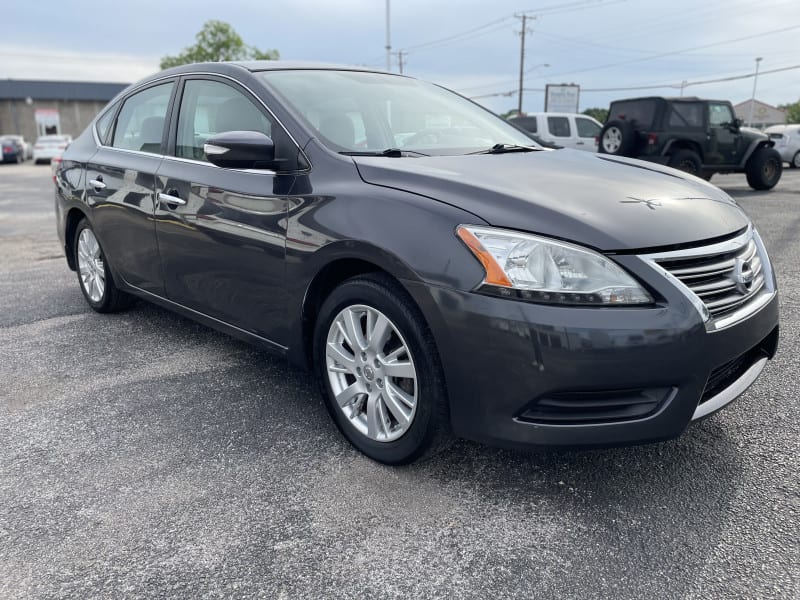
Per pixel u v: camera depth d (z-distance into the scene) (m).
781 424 2.71
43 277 5.70
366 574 1.88
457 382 2.13
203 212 3.04
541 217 2.10
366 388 2.48
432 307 2.12
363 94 3.22
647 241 2.07
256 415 2.90
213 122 3.18
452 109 3.49
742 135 12.22
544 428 2.05
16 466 2.49
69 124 50.78
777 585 1.80
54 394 3.15
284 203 2.65
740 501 2.19
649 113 11.76
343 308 2.48
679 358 2.00
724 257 2.23
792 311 4.22
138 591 1.82
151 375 3.37
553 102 29.30
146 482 2.37
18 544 2.03
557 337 1.96
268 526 2.11
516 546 2.00
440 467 2.44
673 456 2.49
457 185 2.30
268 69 3.17
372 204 2.35
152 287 3.64
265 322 2.86
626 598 1.77
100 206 3.93
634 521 2.10
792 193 11.90
